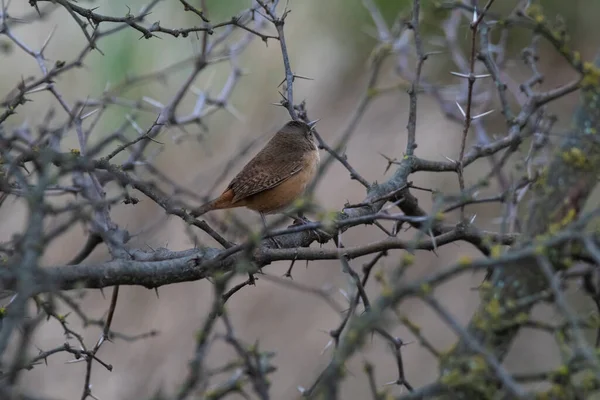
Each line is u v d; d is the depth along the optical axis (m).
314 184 8.77
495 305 5.21
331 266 15.44
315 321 14.91
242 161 15.20
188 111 15.15
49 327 14.61
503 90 9.17
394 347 6.55
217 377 13.34
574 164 6.34
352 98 16.20
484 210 14.78
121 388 14.02
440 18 14.30
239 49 11.09
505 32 11.16
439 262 15.20
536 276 5.80
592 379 4.83
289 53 16.02
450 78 15.54
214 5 14.21
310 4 16.03
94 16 7.74
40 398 4.45
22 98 8.08
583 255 5.68
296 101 16.05
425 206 15.25
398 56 13.31
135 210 15.14
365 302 6.43
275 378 14.28
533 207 6.62
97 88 14.44
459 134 15.66
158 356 14.45
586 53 15.04
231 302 15.39
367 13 15.52
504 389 5.21
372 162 15.63
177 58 14.75
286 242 8.48
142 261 6.70
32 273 4.72
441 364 4.88
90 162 5.72
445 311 4.56
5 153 5.94
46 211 5.08
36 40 14.92
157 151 9.94
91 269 6.24
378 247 7.09
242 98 15.85
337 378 4.57
